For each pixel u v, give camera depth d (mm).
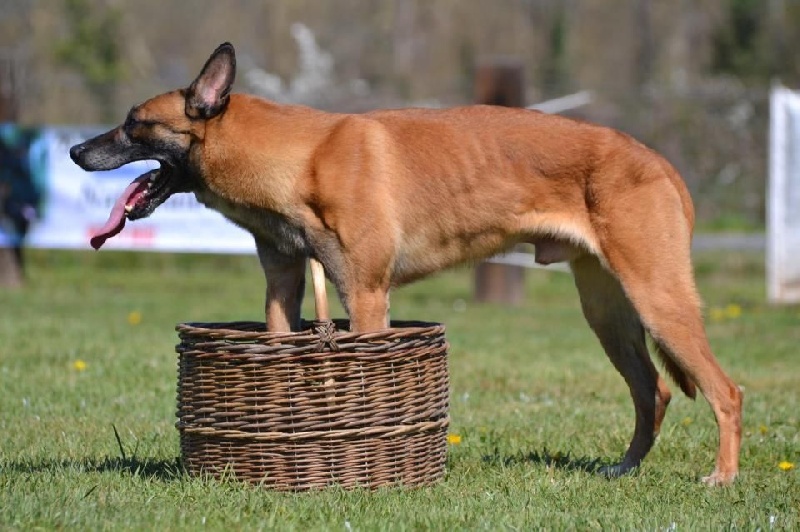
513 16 56188
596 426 11688
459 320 20516
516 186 9672
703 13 58281
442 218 9648
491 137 9727
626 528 7703
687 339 9383
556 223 9672
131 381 13594
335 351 8453
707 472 9961
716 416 9438
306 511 7953
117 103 28375
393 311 21828
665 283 9383
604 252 9516
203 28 52312
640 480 9453
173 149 9500
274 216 9477
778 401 13078
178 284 26359
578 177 9594
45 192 23250
